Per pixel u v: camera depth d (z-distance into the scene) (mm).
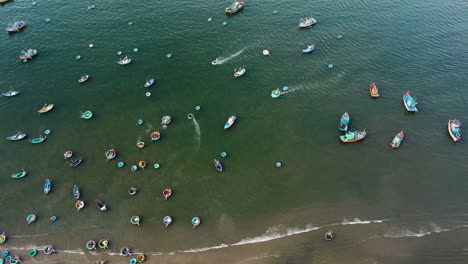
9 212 66812
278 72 99375
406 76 97562
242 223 65438
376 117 86062
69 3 128250
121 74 98062
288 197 69688
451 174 73750
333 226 65000
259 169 74750
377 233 63781
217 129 83000
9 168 74375
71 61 102250
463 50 105812
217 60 103188
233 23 118875
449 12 124250
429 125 83875
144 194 69750
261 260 59906
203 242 62500
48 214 66500
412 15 123062
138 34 112938
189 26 117000
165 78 96938
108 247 61656
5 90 92688
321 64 102125
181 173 73625
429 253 60719
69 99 90438
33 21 118375
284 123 84750
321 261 59875
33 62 101688
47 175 73062
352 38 112188
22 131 82188
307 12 125125
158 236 63250
